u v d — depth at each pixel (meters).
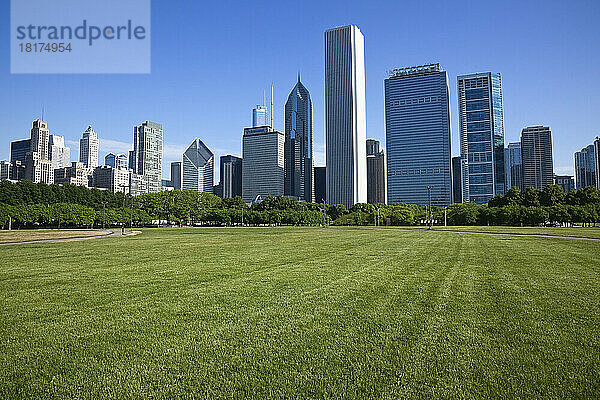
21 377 6.26
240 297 11.50
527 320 9.07
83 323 8.91
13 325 8.76
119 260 20.92
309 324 8.84
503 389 5.88
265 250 27.22
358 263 19.44
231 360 6.87
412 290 12.46
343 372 6.42
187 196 130.88
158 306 10.44
